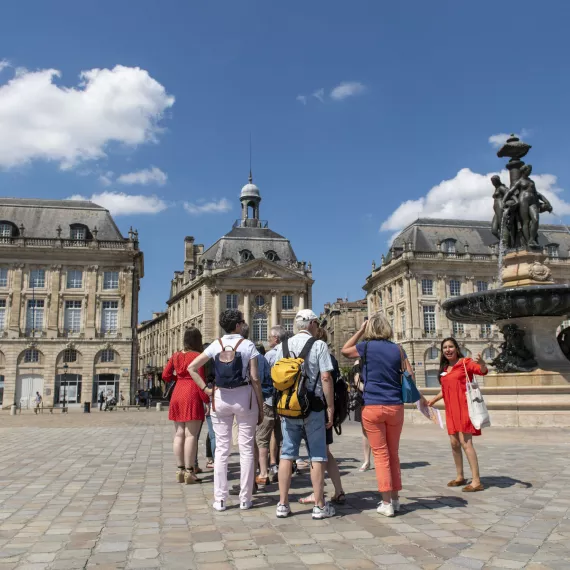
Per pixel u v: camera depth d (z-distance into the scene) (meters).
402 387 6.20
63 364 53.56
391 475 6.13
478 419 7.09
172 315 85.12
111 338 54.91
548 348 16.27
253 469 6.70
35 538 5.32
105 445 14.18
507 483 7.64
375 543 5.05
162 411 43.59
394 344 6.31
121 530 5.60
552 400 13.89
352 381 9.24
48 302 54.50
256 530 5.56
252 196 78.25
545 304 15.08
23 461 10.98
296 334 6.47
